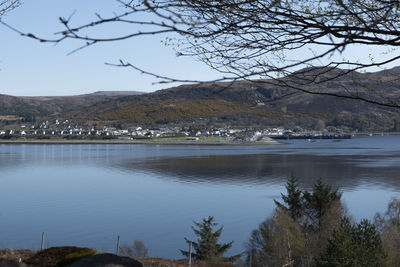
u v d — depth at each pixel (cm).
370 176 11606
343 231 2942
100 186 11031
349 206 7644
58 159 19775
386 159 17350
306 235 3788
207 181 11488
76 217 7394
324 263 2786
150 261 2958
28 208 8200
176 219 7169
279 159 17912
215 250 4216
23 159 19862
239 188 10162
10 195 9712
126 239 5853
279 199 8650
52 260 1493
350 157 18650
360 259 2755
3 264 1575
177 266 2841
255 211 7631
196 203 8519
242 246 5388
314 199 3978
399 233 3281
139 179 12275
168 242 5731
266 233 3428
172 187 10644
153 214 7588
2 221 7031
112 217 7375
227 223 6800
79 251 1520
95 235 6134
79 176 13175
